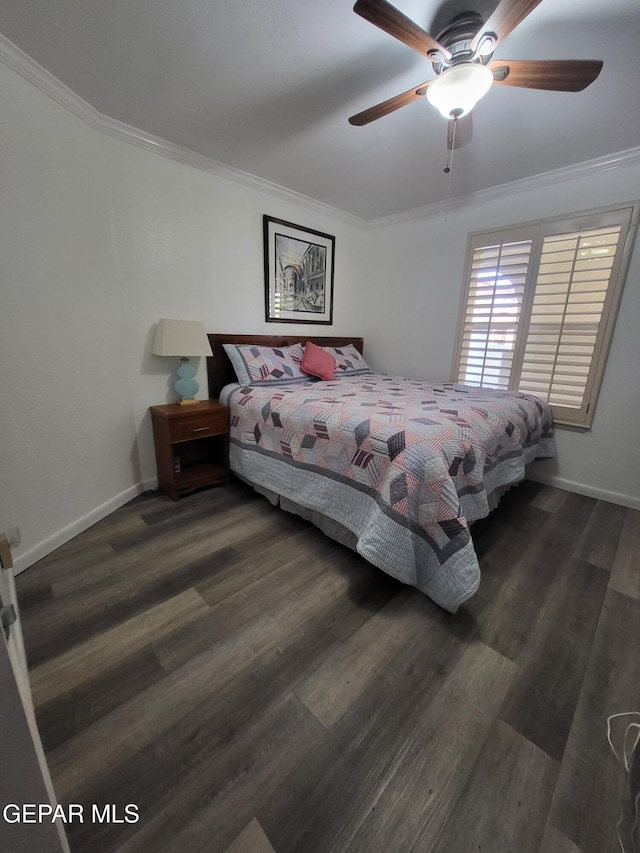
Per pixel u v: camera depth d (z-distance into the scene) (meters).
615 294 2.35
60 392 1.86
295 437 2.03
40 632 1.35
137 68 1.58
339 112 1.89
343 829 0.82
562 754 0.98
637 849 0.71
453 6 1.25
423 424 1.64
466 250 3.03
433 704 1.11
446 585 1.39
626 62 1.47
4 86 1.48
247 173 2.63
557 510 2.41
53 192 1.74
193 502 2.42
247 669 1.22
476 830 0.82
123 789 0.89
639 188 2.21
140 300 2.34
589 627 1.43
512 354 2.86
